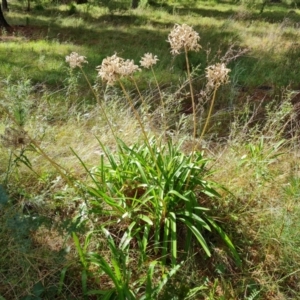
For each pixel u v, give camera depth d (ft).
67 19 47.98
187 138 15.47
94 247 11.20
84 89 22.35
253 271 11.18
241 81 25.73
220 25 45.52
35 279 9.80
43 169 13.30
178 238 11.62
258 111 20.85
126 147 12.34
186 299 9.99
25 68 26.30
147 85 23.98
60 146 14.67
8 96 14.98
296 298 10.62
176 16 53.57
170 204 11.43
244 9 58.49
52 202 11.95
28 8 59.00
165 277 9.86
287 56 31.48
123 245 10.79
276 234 11.58
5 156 13.50
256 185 12.98
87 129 16.46
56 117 16.61
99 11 57.98
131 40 36.99
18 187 12.21
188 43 11.11
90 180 12.91
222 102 21.31
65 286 10.05
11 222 9.89
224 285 10.46
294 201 12.58
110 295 9.59
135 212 11.66
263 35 38.75
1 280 9.62
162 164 12.08
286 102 15.29
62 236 10.74
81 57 12.19
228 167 13.52
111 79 10.91
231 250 11.07
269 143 14.65
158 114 17.31
